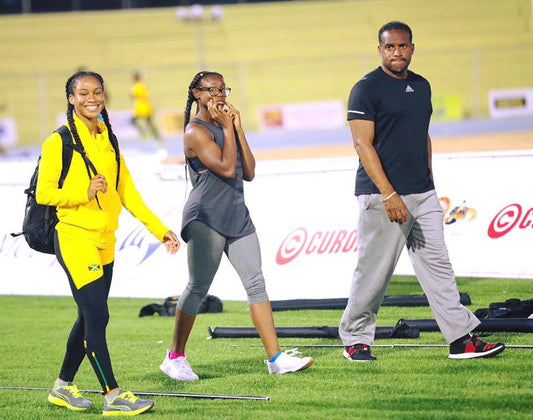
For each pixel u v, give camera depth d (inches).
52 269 781.3
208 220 471.5
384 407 414.3
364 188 486.3
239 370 505.0
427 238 484.7
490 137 1818.4
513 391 429.1
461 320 488.1
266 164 726.5
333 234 710.5
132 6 3110.2
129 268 756.6
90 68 2760.8
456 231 694.5
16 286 789.2
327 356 524.7
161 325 663.8
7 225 788.0
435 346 530.6
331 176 711.1
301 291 714.2
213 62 2741.1
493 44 2669.8
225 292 737.0
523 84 2524.6
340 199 708.7
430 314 639.8
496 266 683.4
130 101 2625.5
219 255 479.2
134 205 445.1
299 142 2162.9
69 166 414.9
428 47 2669.8
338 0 2908.5
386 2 2859.3
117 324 673.6
